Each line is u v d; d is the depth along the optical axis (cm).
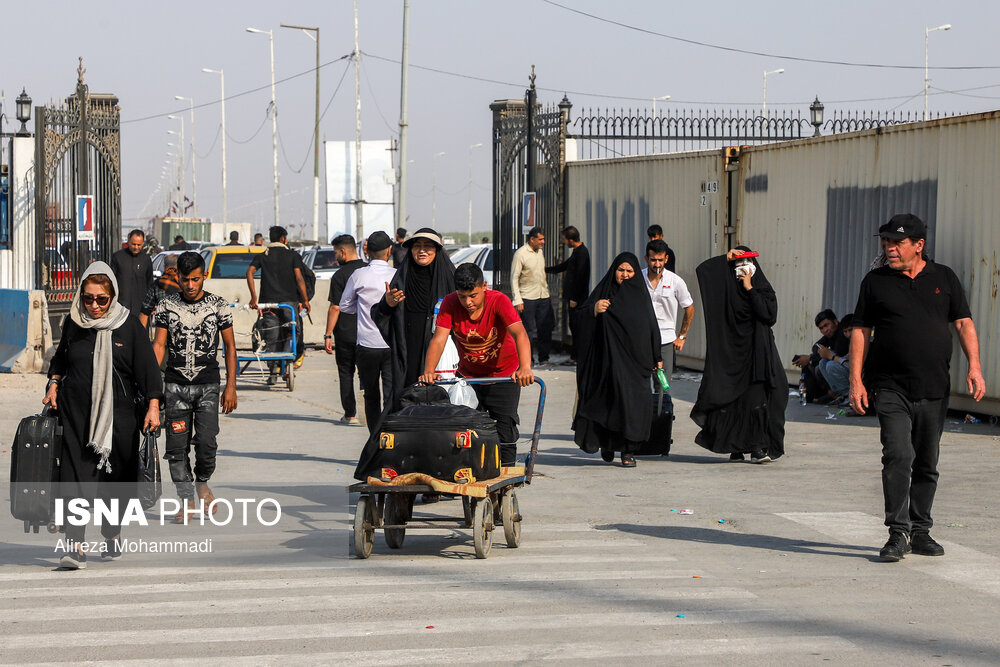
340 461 1313
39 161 2512
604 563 830
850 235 1736
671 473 1227
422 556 864
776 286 1947
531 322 2386
